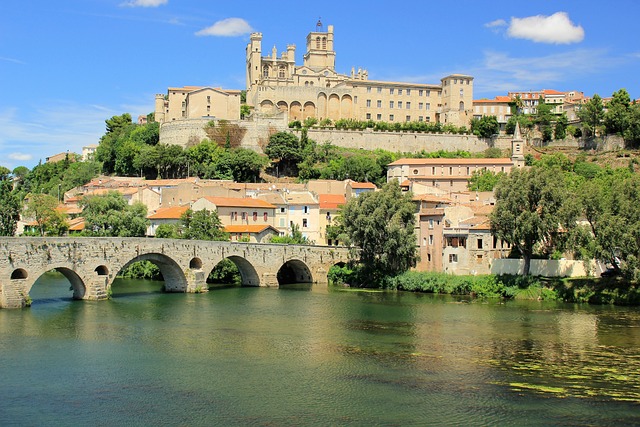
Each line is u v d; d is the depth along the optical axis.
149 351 83.38
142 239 124.81
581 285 128.38
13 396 66.06
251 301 125.50
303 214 190.62
